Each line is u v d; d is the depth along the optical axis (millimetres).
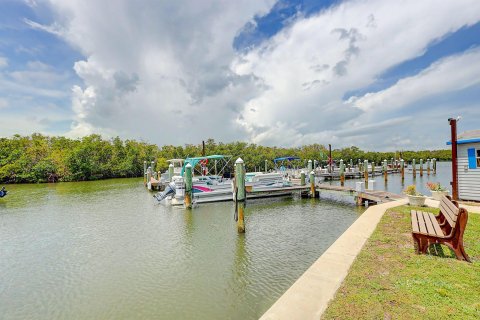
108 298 6699
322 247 9641
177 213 16609
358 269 5289
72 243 11188
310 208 17344
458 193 12562
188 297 6547
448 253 5965
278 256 8883
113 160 53344
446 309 3748
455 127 12500
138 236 11938
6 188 34812
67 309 6301
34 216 16688
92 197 25031
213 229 12602
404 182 34500
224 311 5891
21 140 50219
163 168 51812
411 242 6836
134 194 27078
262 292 6621
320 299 4387
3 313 6215
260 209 17172
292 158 36156
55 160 46594
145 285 7273
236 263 8430
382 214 10398
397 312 3738
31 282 7734
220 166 27609
